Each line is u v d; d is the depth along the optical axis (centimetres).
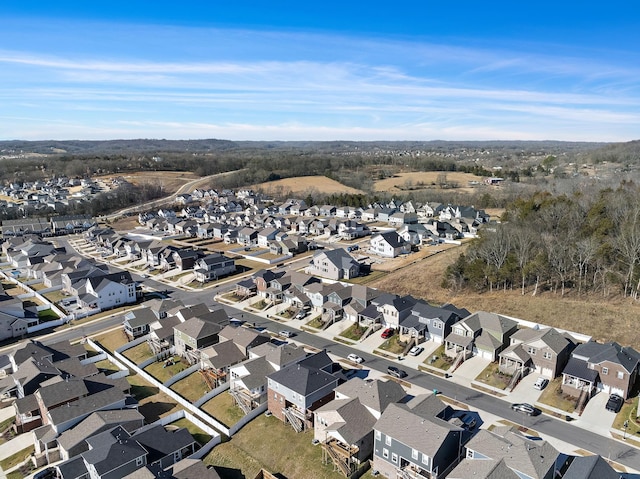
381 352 5812
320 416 4100
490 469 3216
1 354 6078
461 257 7744
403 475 3541
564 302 6359
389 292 7644
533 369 5116
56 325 7062
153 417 4659
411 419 3716
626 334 5469
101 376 5084
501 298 6794
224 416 4625
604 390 4625
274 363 5012
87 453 3650
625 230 6725
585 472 3162
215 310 6825
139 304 7950
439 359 5538
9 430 4538
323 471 3766
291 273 8050
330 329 6544
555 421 4281
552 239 7238
